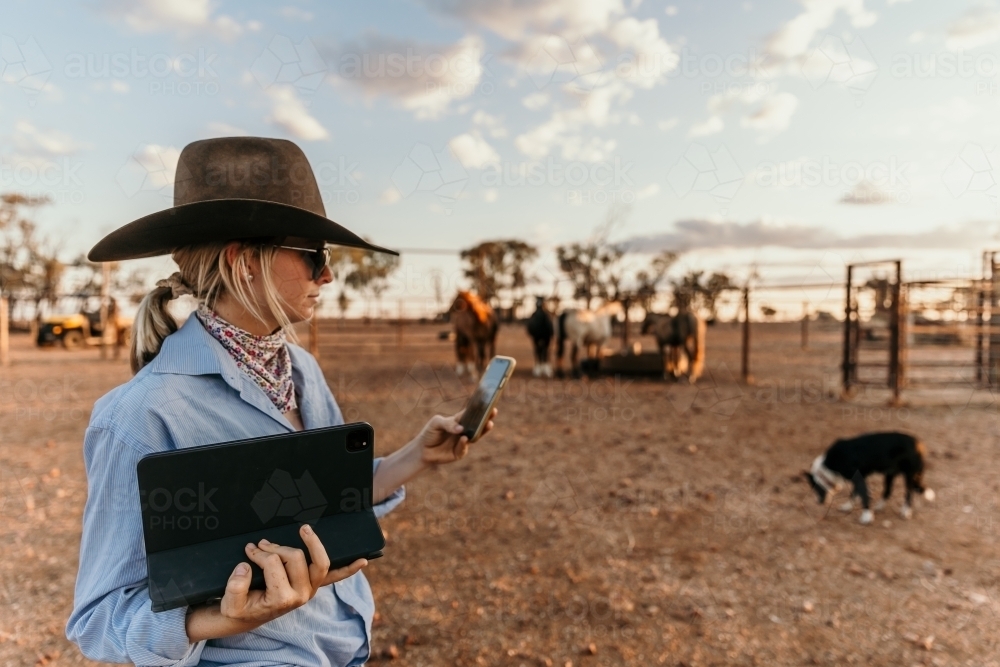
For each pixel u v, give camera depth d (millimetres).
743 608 3104
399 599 3203
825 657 2668
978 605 3123
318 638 1058
